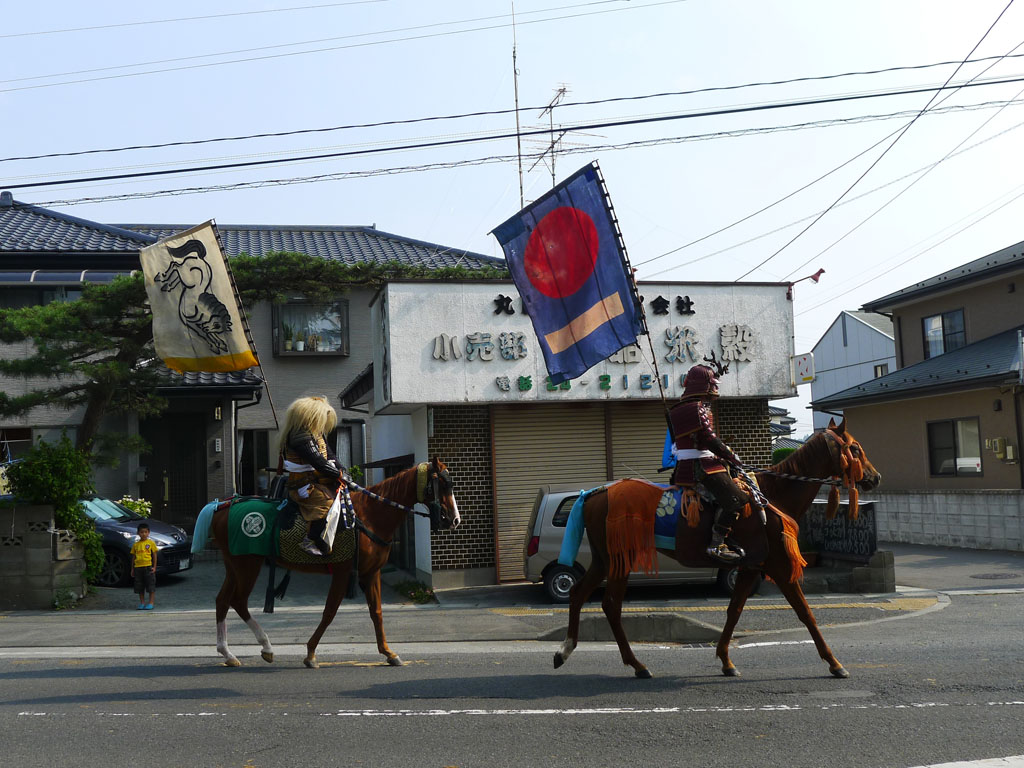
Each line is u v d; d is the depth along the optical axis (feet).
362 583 29.01
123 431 71.46
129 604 48.42
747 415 55.31
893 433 82.33
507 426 52.65
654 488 26.45
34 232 77.41
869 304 92.12
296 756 17.79
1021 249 80.38
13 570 46.93
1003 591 47.01
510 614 41.42
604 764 17.13
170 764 17.35
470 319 50.75
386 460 60.75
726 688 24.04
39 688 25.05
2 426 70.03
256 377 70.28
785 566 25.48
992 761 17.10
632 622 34.53
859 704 21.88
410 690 24.13
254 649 33.17
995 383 66.64
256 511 28.40
